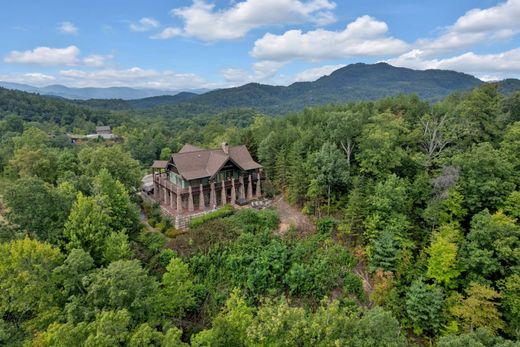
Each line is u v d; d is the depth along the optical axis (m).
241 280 33.59
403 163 43.66
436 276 31.25
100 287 22.06
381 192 35.19
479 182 35.16
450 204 35.16
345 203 41.16
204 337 20.53
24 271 24.06
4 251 25.09
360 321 20.45
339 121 43.69
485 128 46.78
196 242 37.25
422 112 61.03
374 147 40.81
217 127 127.56
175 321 29.59
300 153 47.84
